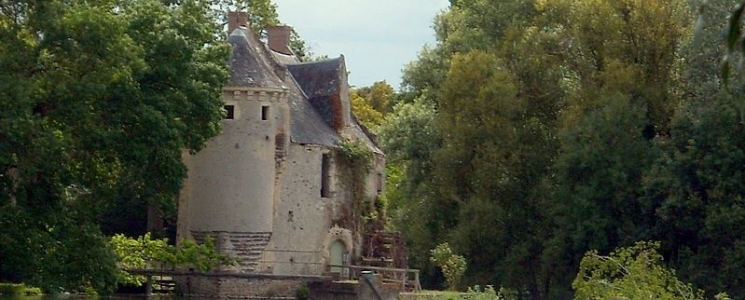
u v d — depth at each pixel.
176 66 49.91
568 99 63.50
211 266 58.84
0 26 42.09
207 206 61.59
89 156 46.28
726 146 53.25
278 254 62.41
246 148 61.50
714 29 54.25
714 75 55.72
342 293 58.53
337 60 69.12
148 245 56.41
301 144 63.59
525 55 65.81
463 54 69.81
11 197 43.38
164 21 50.81
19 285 51.50
